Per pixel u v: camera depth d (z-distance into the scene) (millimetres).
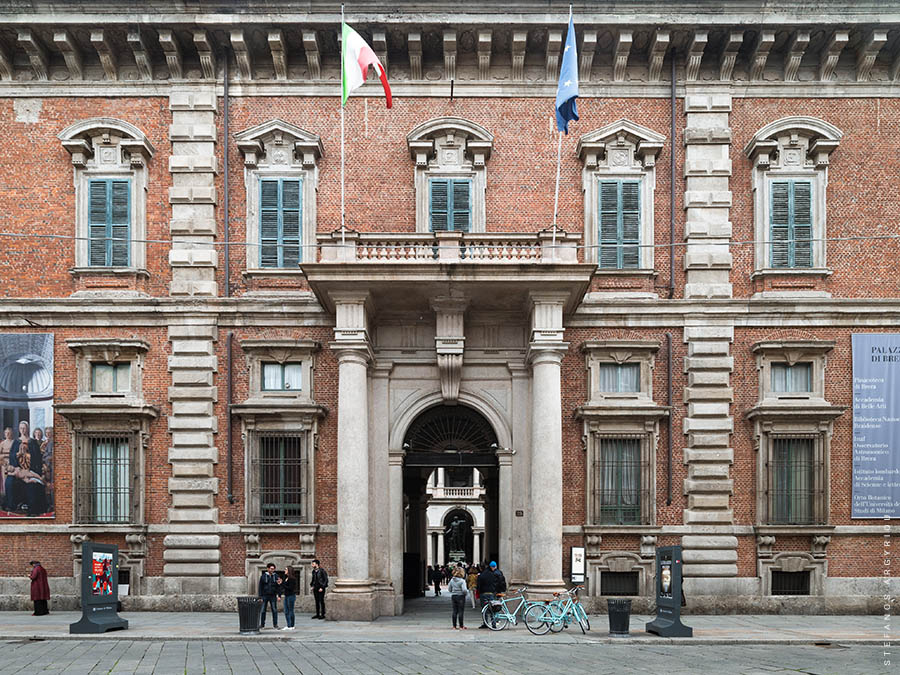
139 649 17625
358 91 25469
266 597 20375
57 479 24172
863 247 24922
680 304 24688
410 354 24781
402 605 24516
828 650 17953
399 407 24719
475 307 24484
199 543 23812
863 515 24031
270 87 25359
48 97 25125
